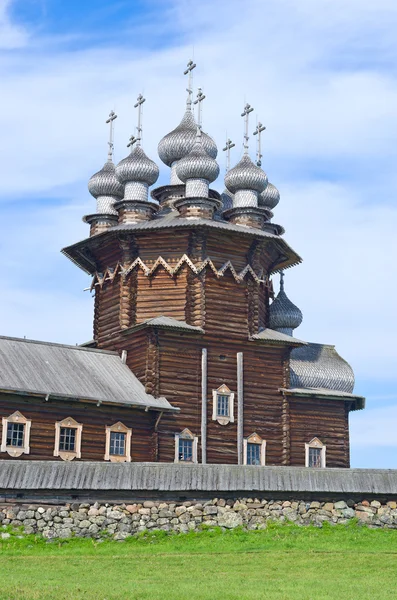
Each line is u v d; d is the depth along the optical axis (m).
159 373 60.00
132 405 57.12
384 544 40.50
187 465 43.06
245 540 40.91
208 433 60.75
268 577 32.66
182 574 32.97
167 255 63.09
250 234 63.56
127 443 57.81
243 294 63.91
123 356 62.69
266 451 62.78
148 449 58.72
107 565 34.81
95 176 69.88
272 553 37.69
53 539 40.38
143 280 63.22
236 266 64.00
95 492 41.66
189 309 61.91
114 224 68.56
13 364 56.28
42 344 60.19
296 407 65.50
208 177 65.00
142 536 41.31
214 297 62.69
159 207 66.94
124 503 41.88
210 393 61.41
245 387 62.81
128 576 32.38
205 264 62.38
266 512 43.28
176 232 62.75
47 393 54.34
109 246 65.50
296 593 29.17
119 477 42.03
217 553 37.78
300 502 43.91
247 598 28.09
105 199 69.69
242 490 43.16
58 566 34.50
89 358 61.03
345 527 43.50
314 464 65.31
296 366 68.50
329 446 66.06
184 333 61.25
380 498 44.75
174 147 69.75
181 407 60.19
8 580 30.77
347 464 66.62
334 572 33.78
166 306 62.34
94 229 68.62
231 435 61.56
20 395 54.09
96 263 67.31
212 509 42.69
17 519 40.38
